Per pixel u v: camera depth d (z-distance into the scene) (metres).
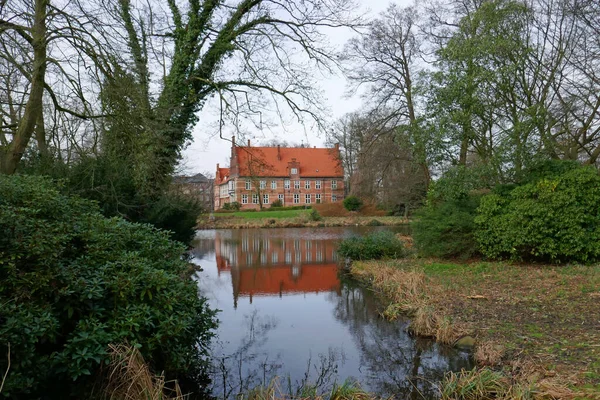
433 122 13.09
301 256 17.41
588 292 7.56
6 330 2.93
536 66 12.95
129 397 3.49
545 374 4.45
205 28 12.13
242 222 38.34
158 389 3.61
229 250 19.77
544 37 13.48
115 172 9.49
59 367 3.35
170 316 4.07
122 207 9.94
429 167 16.36
